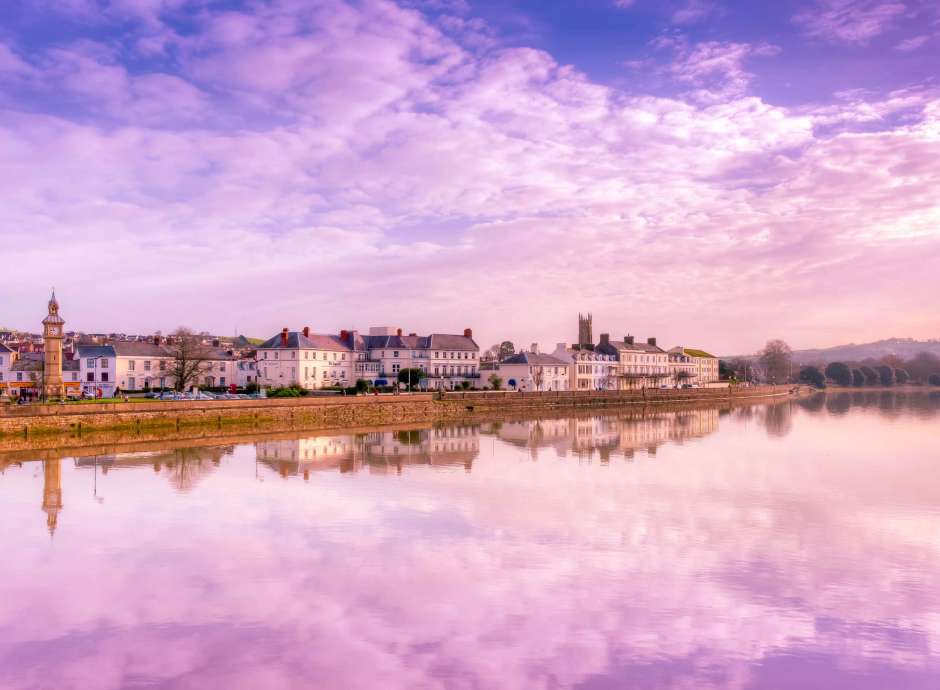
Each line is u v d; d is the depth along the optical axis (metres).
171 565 26.70
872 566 26.95
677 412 117.69
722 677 18.62
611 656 19.67
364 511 35.22
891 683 18.39
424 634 20.89
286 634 20.83
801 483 43.38
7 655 19.50
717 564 27.08
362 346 139.12
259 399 82.00
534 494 39.62
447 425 87.88
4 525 32.41
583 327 181.62
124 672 18.58
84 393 110.44
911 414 109.06
